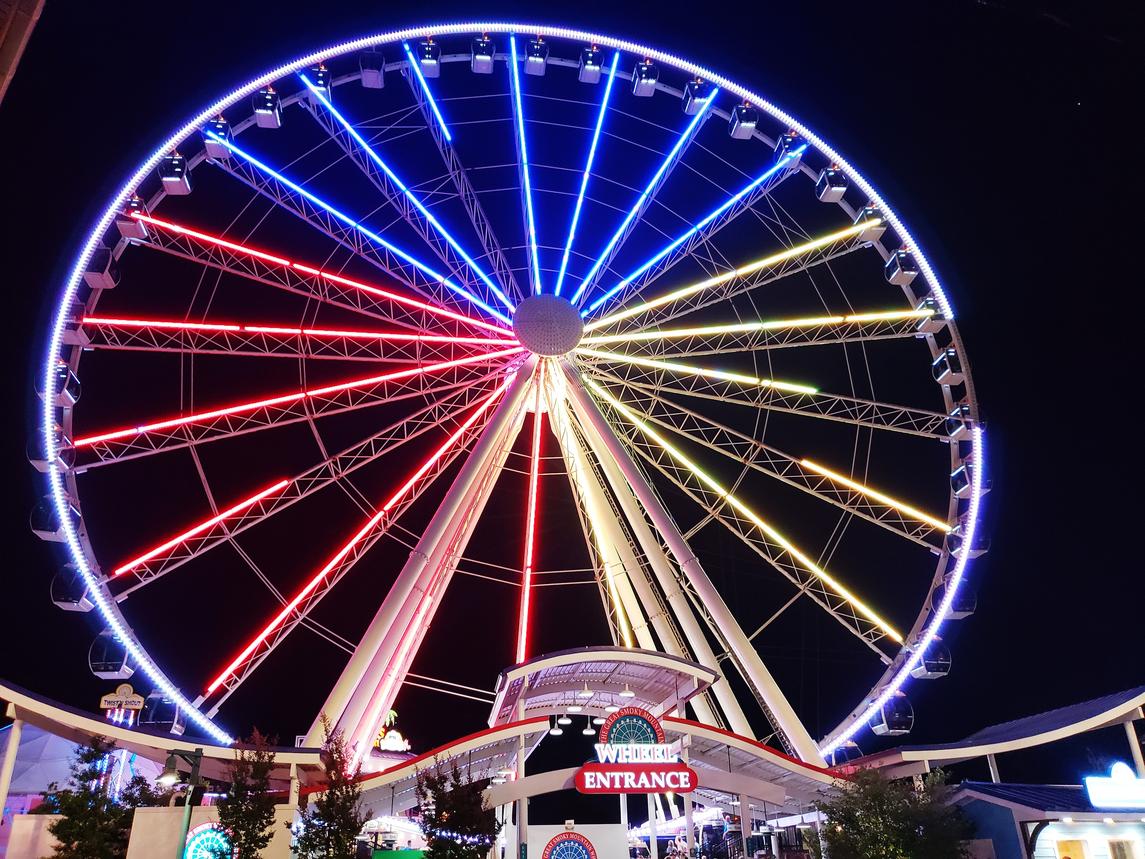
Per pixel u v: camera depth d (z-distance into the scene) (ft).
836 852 81.20
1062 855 82.33
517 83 115.65
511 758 110.63
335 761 78.33
